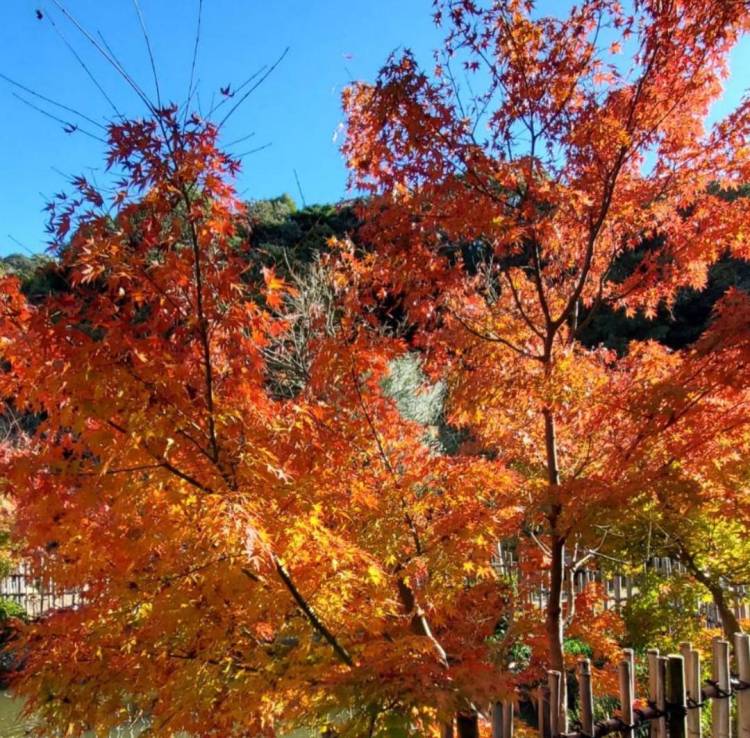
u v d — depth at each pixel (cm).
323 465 329
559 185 385
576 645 654
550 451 413
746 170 403
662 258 470
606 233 449
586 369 408
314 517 285
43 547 316
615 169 392
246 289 288
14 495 275
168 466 270
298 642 330
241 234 336
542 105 403
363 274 420
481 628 427
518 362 429
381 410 392
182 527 279
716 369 323
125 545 286
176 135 258
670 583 646
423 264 409
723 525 554
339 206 484
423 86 390
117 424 263
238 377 289
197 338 282
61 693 306
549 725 313
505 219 388
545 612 452
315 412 321
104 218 264
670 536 575
